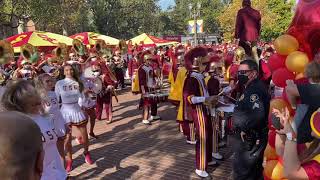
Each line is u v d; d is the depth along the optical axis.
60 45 12.31
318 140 2.53
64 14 36.28
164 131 9.64
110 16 61.38
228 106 6.12
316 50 3.44
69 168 6.62
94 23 60.72
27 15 28.11
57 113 5.17
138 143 8.57
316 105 2.59
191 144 8.20
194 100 5.90
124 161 7.26
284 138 3.08
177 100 6.99
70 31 44.81
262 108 4.41
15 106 3.50
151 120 11.07
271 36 43.19
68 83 6.62
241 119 4.50
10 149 1.30
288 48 3.44
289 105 3.06
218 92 6.59
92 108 8.97
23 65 9.78
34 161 1.37
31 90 3.59
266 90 4.53
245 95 4.53
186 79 6.03
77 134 7.28
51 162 3.89
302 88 2.65
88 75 10.02
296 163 2.54
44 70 9.98
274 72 3.60
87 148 7.12
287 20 42.41
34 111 3.68
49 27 35.94
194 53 5.97
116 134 9.55
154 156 7.50
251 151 4.63
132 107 13.75
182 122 6.58
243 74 4.59
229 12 45.97
